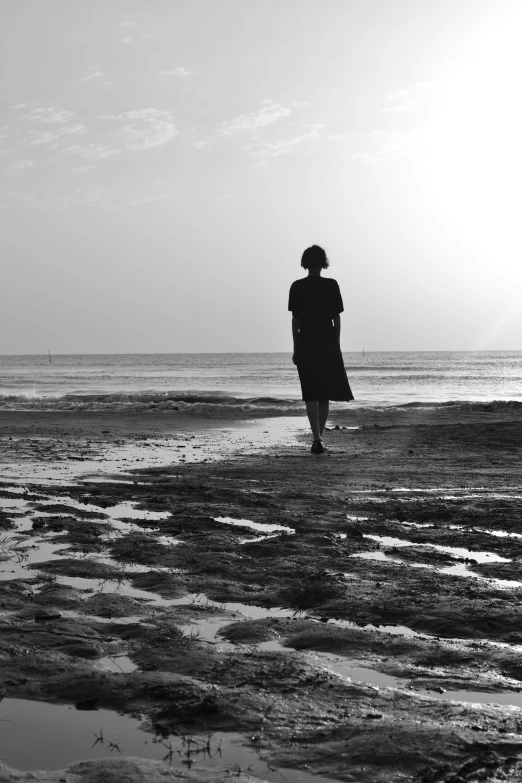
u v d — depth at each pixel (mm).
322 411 8461
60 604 2814
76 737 1714
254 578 3219
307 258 8227
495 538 3984
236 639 2432
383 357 138875
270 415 16031
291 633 2484
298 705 1881
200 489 5609
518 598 2885
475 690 2008
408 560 3541
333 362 8281
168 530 4195
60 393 30062
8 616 2658
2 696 1965
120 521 4461
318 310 8203
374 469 6883
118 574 3271
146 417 15227
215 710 1841
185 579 3186
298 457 7934
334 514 4652
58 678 2072
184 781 1498
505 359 116062
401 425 12273
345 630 2488
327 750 1638
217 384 40531
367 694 1954
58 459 7828
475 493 5480
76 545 3834
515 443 9344
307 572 3275
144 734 1730
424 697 1941
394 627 2600
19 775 1523
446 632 2521
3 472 6754
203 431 11969
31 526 4305
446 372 58344
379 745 1651
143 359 150125
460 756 1600
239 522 4457
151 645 2355
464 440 9789
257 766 1568
